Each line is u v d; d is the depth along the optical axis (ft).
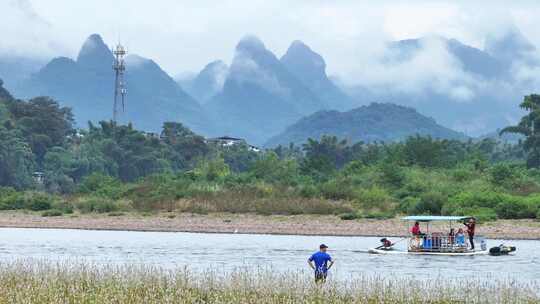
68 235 414.62
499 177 528.22
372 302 163.43
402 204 469.16
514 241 375.04
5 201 540.52
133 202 519.19
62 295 158.51
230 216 473.26
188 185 566.77
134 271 190.60
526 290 177.27
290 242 372.38
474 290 178.19
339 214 462.19
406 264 278.87
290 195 507.71
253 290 170.60
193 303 158.51
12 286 167.22
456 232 357.61
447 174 564.30
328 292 167.94
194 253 316.60
